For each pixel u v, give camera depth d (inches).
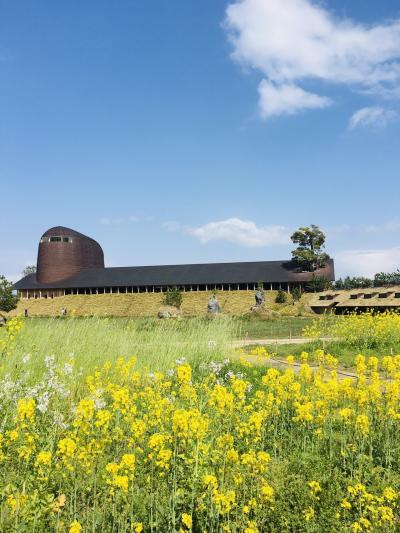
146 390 339.3
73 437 234.7
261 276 3198.8
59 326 555.8
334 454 281.9
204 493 200.7
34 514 190.1
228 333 664.4
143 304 3201.3
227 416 293.1
